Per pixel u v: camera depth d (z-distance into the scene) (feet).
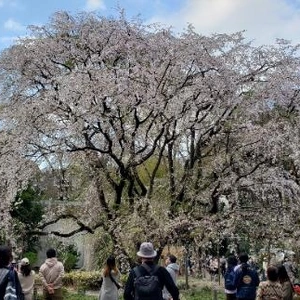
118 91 44.01
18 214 52.42
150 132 49.65
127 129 48.26
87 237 56.85
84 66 47.70
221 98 48.39
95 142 50.62
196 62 48.32
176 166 53.16
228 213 48.98
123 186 48.85
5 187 45.06
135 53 48.47
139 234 44.37
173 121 47.93
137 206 45.09
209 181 49.90
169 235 45.01
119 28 48.47
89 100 43.91
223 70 48.47
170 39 48.70
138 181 49.42
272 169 49.29
